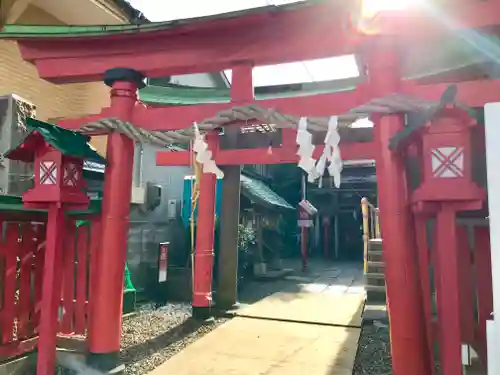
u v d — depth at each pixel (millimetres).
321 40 3775
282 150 6371
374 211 11812
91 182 7699
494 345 2371
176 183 10773
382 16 3383
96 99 8859
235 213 7844
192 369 4566
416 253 3451
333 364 4746
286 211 15258
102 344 4188
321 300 8711
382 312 6848
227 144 7805
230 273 7734
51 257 3867
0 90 6750
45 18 7840
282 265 15430
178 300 8984
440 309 3201
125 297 7219
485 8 3244
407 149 3549
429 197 2898
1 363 3969
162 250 8398
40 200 3842
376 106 3420
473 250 3561
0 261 4082
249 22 3816
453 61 4902
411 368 3240
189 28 3953
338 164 3338
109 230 4301
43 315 3840
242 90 4121
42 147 3879
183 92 8867
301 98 3902
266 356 5047
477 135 3379
